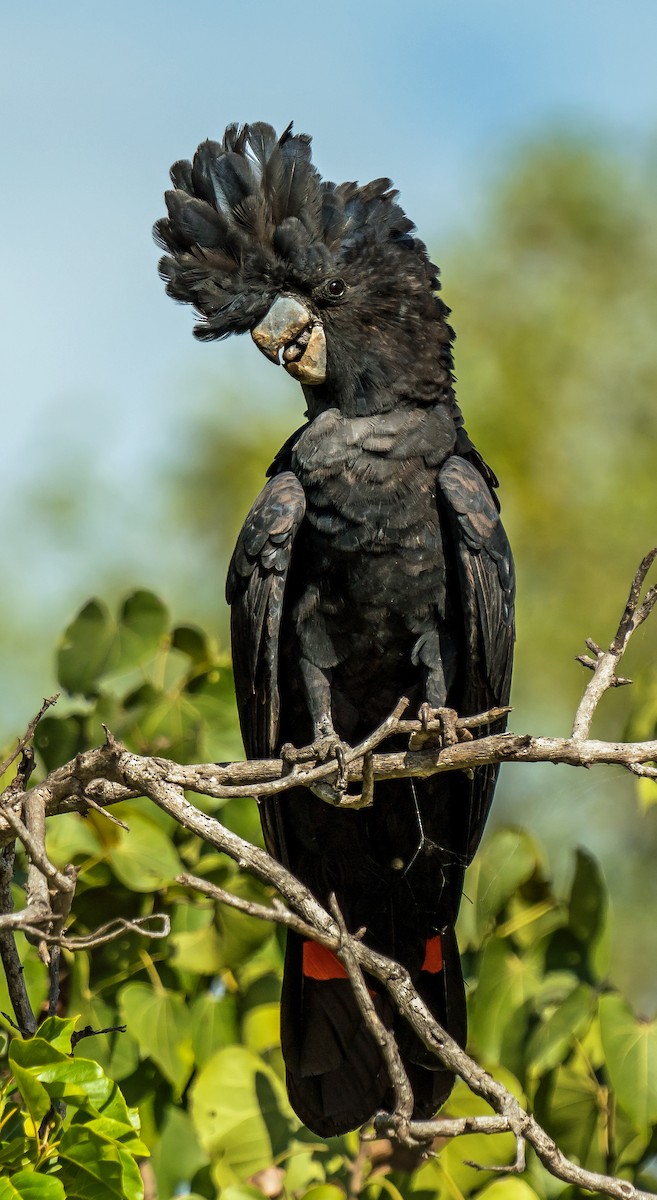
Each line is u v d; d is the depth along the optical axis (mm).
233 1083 7754
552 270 24859
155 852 8172
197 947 8250
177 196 9156
